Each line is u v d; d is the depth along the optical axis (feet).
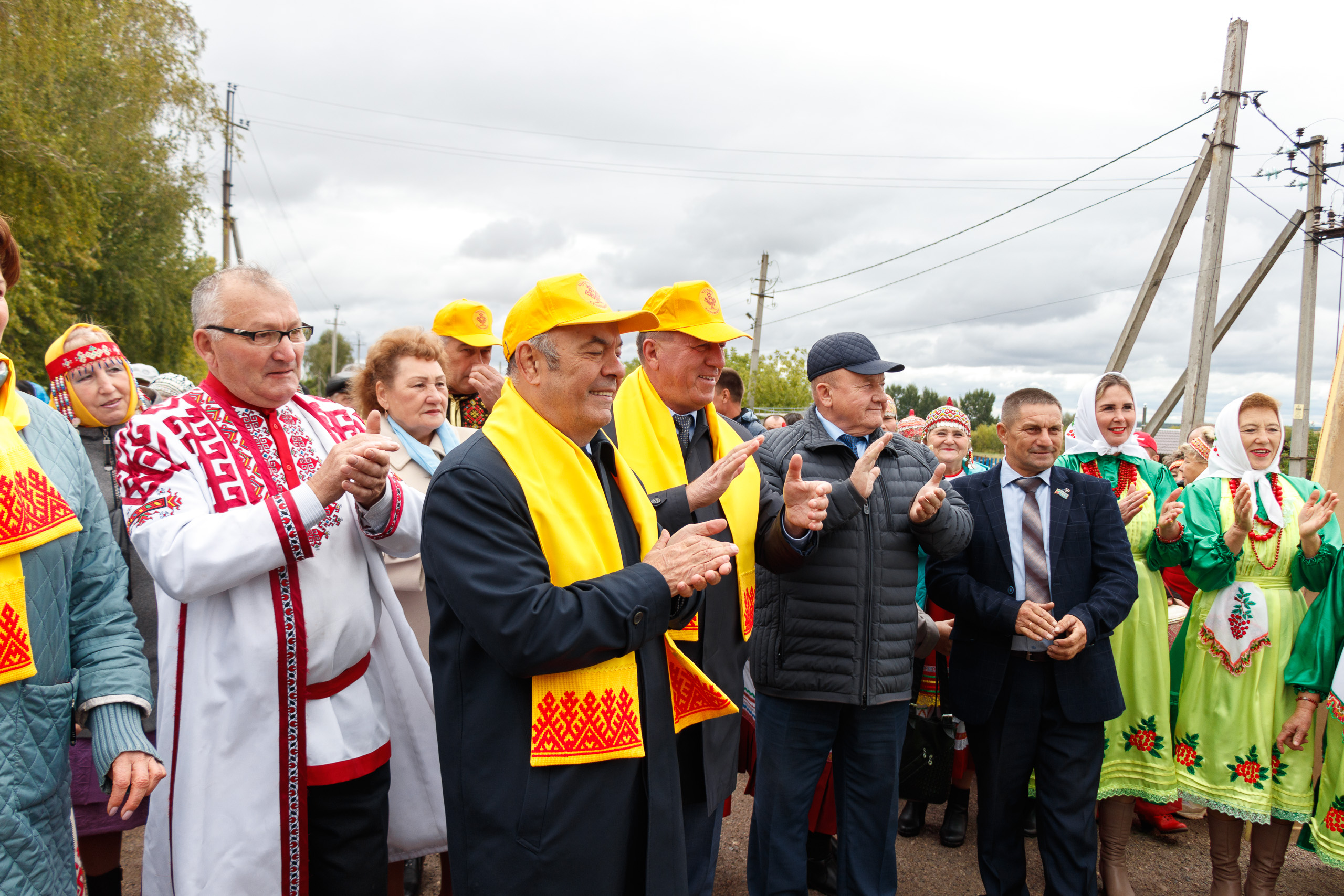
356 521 6.74
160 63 55.36
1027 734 9.40
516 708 5.29
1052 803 9.32
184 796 5.97
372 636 6.67
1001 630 9.21
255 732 6.02
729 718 7.06
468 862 5.32
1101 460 11.74
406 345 9.48
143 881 6.24
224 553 5.69
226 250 93.97
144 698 5.90
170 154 62.08
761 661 9.08
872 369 9.32
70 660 5.77
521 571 5.10
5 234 5.62
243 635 5.99
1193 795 10.33
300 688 6.10
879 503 9.10
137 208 61.67
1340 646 9.61
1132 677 10.60
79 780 7.97
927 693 11.73
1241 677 10.11
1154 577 10.91
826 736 9.04
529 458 5.54
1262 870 10.11
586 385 5.62
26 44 41.68
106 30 52.31
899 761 9.16
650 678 5.58
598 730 5.24
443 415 9.61
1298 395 46.93
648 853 5.41
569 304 5.56
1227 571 10.24
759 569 9.22
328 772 6.28
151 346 66.54
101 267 54.80
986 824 9.68
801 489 7.50
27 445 5.69
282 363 6.37
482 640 5.05
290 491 5.94
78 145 48.34
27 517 5.21
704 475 6.98
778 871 8.91
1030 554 9.73
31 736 5.23
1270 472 10.75
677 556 5.57
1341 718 9.34
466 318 11.89
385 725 6.88
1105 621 9.09
